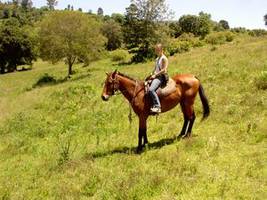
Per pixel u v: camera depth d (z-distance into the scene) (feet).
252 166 30.73
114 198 28.48
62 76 162.09
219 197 26.50
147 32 174.19
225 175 29.76
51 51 155.43
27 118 71.00
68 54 156.04
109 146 42.52
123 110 59.00
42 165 40.96
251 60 77.30
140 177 30.91
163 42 175.52
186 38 194.90
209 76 67.51
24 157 46.32
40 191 32.94
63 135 53.01
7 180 37.58
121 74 38.37
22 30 250.98
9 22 272.10
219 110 48.11
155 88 37.24
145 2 175.94
